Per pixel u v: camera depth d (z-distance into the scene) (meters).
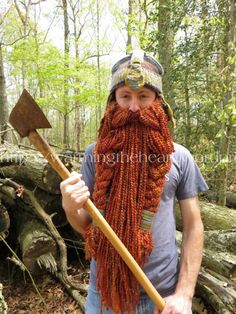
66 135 12.12
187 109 5.20
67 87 9.87
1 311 2.04
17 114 1.13
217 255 2.32
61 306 2.75
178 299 1.20
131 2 7.88
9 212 3.47
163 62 5.33
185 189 1.29
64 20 12.21
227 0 4.69
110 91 1.32
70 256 3.38
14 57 8.97
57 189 2.94
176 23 5.17
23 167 3.24
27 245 2.83
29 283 3.06
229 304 2.02
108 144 1.24
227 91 3.78
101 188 1.23
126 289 1.19
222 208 3.78
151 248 1.18
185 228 1.31
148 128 1.21
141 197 1.19
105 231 1.15
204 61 5.13
